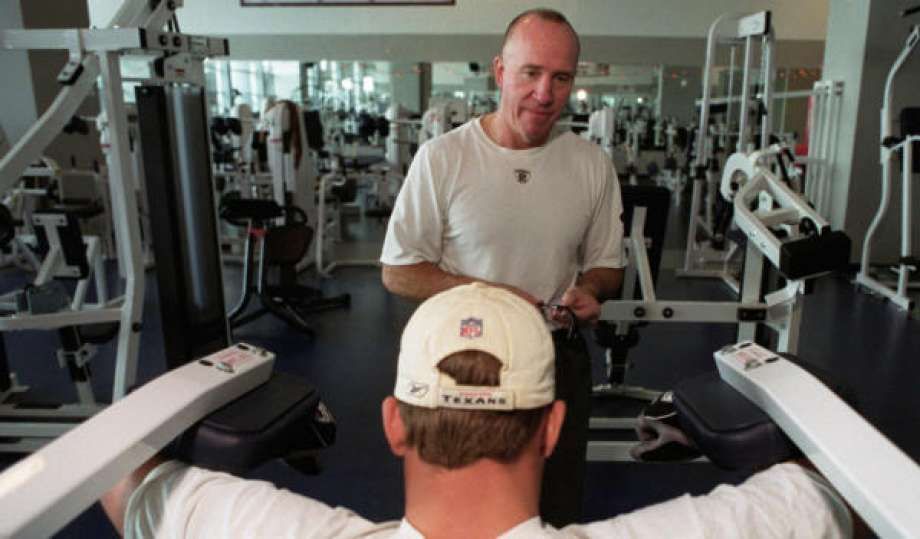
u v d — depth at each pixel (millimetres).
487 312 629
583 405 1418
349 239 6973
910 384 3283
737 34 4711
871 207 5727
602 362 3578
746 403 912
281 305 4031
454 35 9250
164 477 760
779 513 706
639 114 9766
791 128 9766
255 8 9203
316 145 6273
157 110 2205
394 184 8312
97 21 9117
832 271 1971
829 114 5852
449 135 1393
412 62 9508
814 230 2045
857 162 5672
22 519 627
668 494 2342
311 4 9164
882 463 709
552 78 1239
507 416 584
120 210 2586
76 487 681
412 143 8312
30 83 5531
